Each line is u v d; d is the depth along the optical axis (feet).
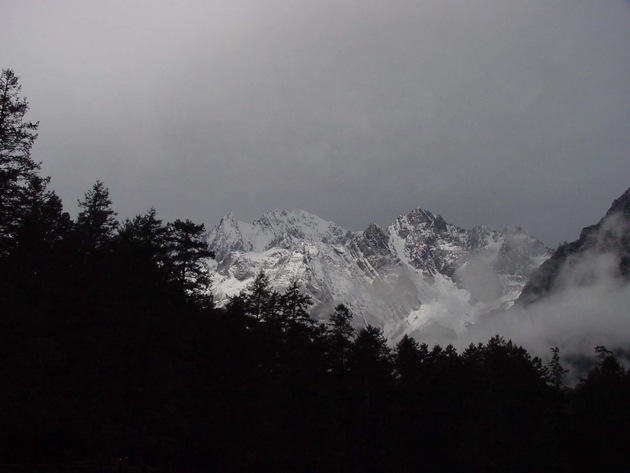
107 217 200.75
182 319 190.39
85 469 169.68
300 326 251.60
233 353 210.59
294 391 243.40
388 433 280.31
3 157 131.64
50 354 138.51
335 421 248.73
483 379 313.53
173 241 199.00
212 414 205.36
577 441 301.43
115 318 164.45
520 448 306.55
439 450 305.94
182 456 217.56
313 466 248.93
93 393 165.89
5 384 131.75
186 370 194.90
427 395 305.73
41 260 155.22
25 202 137.39
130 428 172.86
